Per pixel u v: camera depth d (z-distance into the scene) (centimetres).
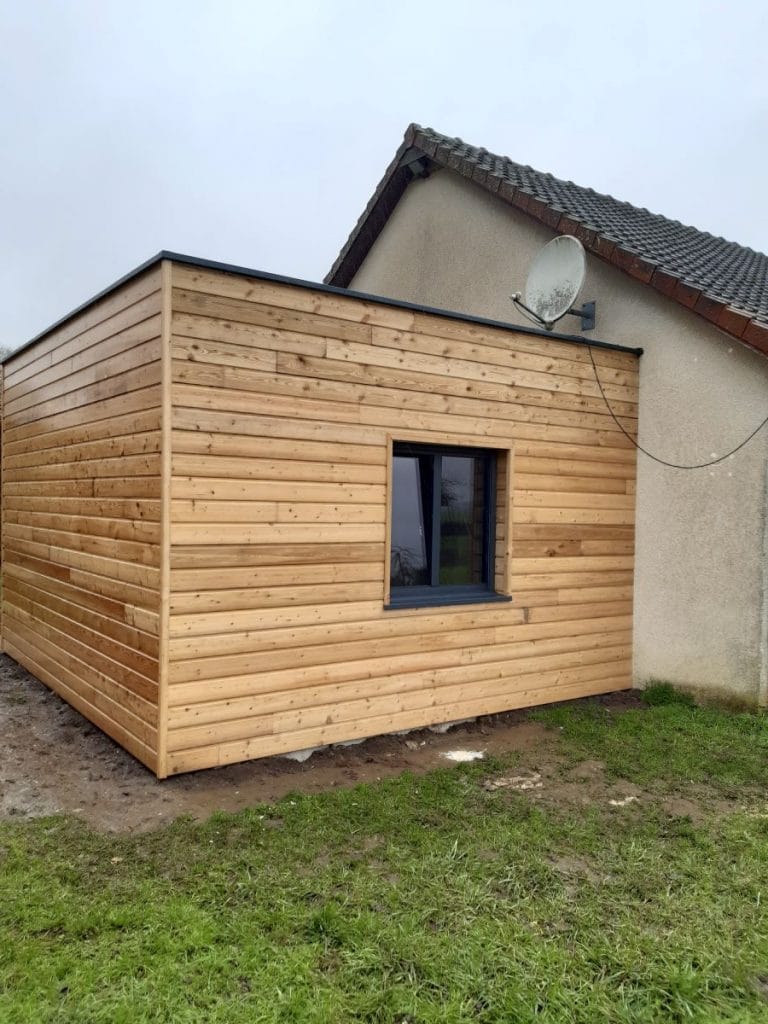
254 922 255
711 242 988
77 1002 212
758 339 512
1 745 454
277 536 418
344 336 445
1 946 237
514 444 539
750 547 548
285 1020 208
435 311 486
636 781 417
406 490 517
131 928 250
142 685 404
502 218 770
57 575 558
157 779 388
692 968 239
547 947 246
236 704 405
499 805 375
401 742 475
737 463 555
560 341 568
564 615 577
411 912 265
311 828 336
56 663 561
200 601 390
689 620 588
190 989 219
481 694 524
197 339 385
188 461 383
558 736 499
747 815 371
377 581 466
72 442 520
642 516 623
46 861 300
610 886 292
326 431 438
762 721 525
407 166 884
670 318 600
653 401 614
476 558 556
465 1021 210
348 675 453
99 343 466
